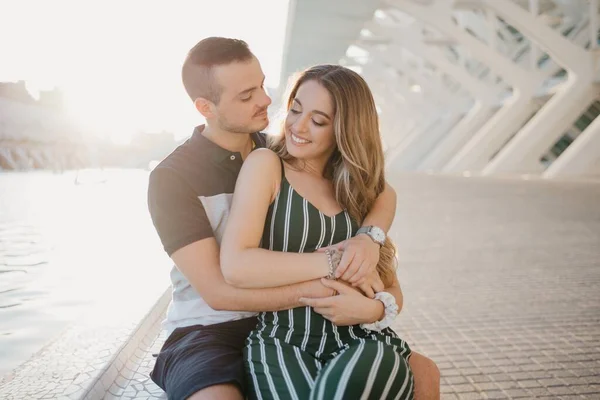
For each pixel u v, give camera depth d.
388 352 1.54
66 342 2.77
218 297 1.82
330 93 1.90
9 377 2.36
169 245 1.86
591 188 15.29
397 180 23.72
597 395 2.44
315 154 1.94
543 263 5.48
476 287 4.54
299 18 26.11
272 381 1.66
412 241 7.08
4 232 8.29
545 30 23.91
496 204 11.73
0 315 4.01
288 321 1.81
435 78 43.00
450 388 2.54
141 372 2.61
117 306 3.52
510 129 30.11
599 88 24.42
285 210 1.89
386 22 42.38
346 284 1.87
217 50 1.88
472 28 36.53
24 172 44.12
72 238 7.59
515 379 2.63
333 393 1.45
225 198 1.96
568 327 3.42
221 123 1.94
